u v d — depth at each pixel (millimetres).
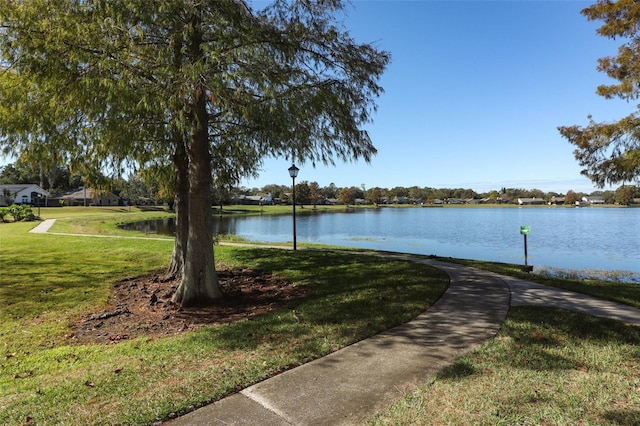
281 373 3693
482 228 37438
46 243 16984
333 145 8297
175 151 9102
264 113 6594
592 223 44500
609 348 4215
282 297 7594
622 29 9719
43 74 5918
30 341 5527
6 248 15438
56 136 7105
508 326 5012
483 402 3062
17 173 80188
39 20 5879
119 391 3344
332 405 3064
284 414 2938
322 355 4137
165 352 4414
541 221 49188
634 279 11836
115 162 8117
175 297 7590
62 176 79312
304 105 6750
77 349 4988
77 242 17234
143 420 2848
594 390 3254
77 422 2844
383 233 32031
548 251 20344
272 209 91500
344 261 11273
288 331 5012
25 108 6684
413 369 3727
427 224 44375
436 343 4445
